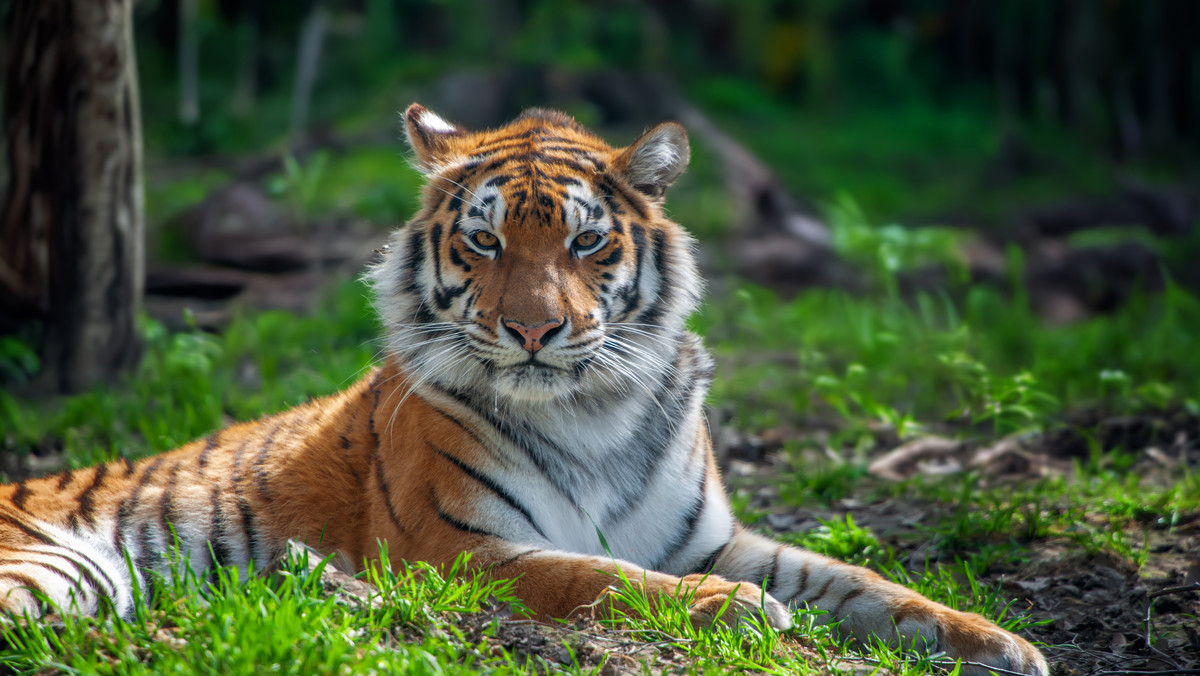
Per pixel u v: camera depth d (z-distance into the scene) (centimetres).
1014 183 3039
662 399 698
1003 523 815
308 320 1488
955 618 589
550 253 653
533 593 600
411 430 665
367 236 1900
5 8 1341
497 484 649
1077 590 715
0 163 1212
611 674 524
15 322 1238
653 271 698
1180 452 1008
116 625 529
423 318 687
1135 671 591
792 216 2370
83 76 1193
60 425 1073
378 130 2409
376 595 557
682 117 2583
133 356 1273
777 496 966
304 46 3262
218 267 1900
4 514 645
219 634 499
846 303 1658
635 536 693
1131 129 3756
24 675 496
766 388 1291
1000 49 3881
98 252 1227
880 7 3959
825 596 633
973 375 1177
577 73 2639
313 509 683
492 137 723
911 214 2636
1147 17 3816
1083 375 1287
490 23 3456
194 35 3266
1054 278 2103
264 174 2194
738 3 3784
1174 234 2444
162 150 2906
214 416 1044
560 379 647
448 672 491
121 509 675
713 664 535
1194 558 753
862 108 3722
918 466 1027
